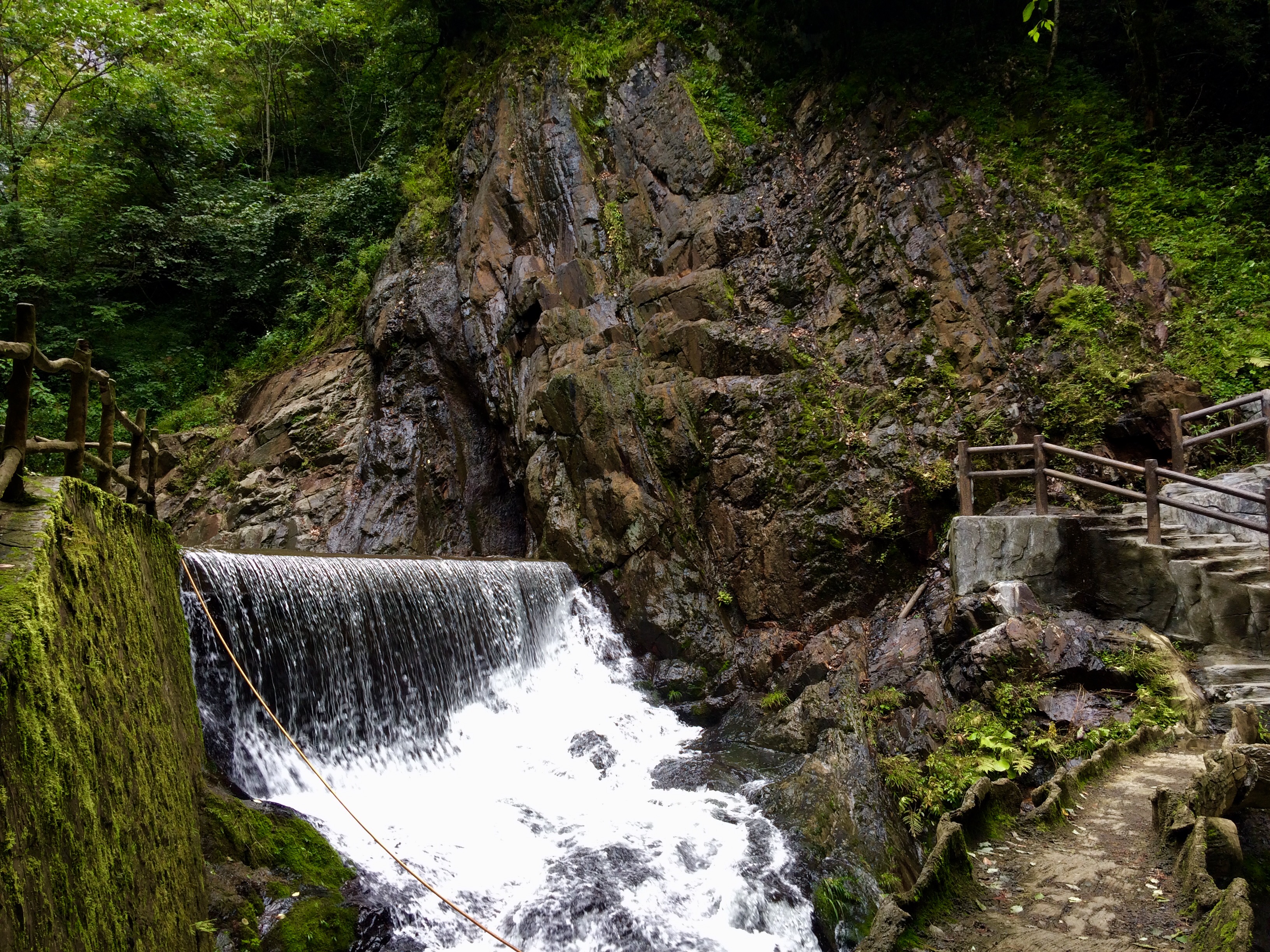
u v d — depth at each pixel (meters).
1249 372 10.84
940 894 4.38
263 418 16.64
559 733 9.70
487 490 14.63
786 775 8.51
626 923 6.42
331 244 19.88
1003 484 10.71
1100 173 13.14
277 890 5.66
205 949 4.88
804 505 11.12
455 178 17.14
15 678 3.03
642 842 7.36
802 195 14.32
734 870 7.00
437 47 19.94
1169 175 13.33
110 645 4.38
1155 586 8.63
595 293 14.22
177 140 20.30
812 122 15.10
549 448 12.93
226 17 23.14
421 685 8.97
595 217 14.96
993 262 12.31
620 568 11.71
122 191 19.55
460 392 15.30
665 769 8.95
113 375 18.62
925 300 12.31
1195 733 7.22
